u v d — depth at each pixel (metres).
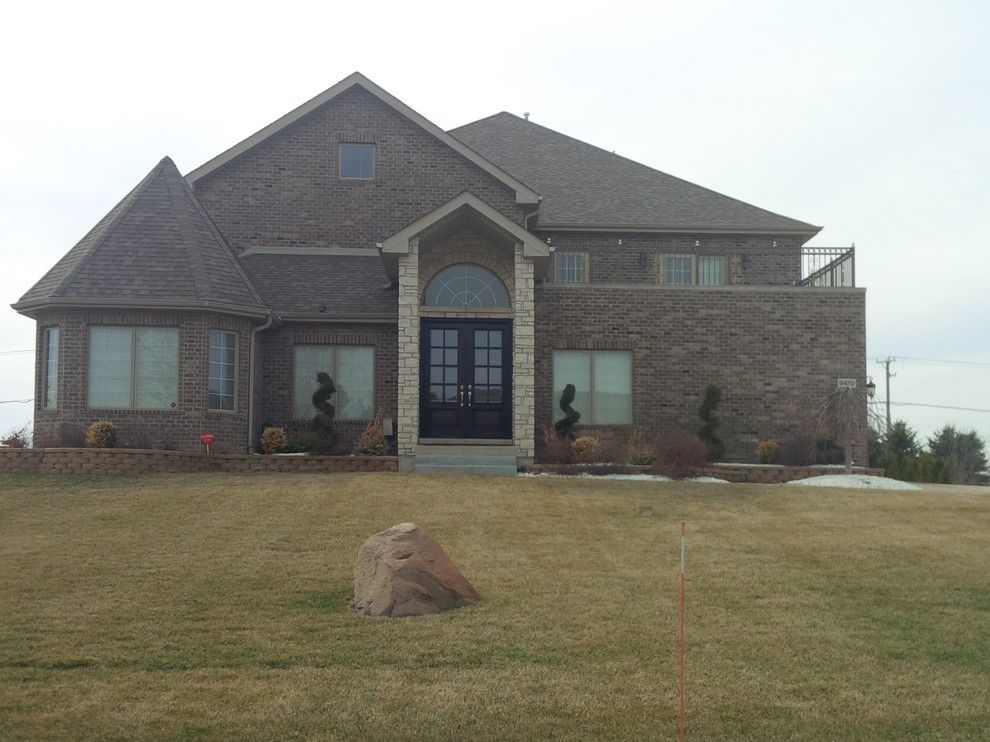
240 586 12.54
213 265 23.22
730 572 13.32
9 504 17.52
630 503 18.06
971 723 8.66
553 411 24.97
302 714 8.77
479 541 14.98
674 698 9.14
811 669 9.86
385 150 27.55
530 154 33.44
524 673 9.71
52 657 10.02
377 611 11.48
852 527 16.20
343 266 26.73
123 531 15.45
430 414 23.61
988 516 17.16
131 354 22.12
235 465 21.64
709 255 29.14
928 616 11.47
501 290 23.61
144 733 8.40
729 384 25.17
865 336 25.31
